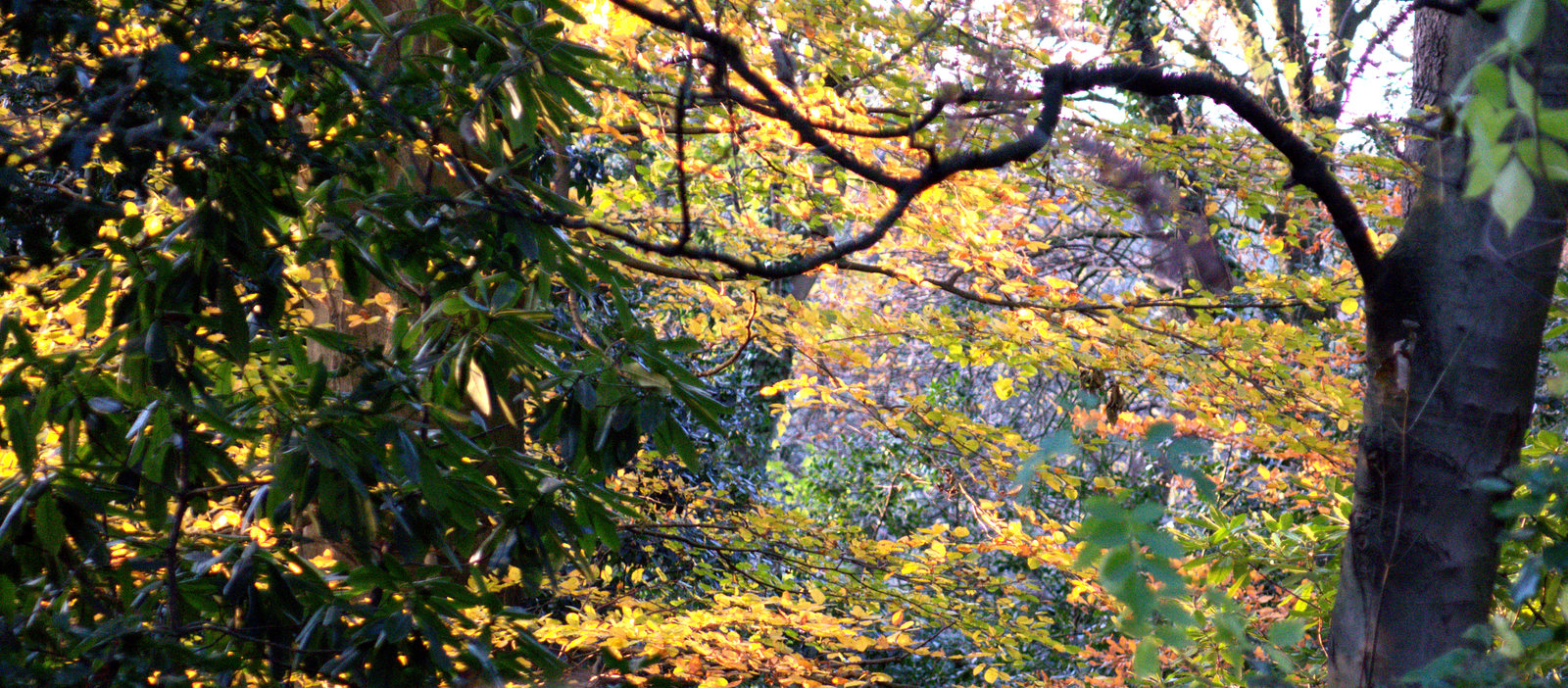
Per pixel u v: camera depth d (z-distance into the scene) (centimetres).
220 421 222
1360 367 558
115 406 216
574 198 438
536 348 279
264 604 224
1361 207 393
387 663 221
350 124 230
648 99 412
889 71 402
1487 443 192
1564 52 166
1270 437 391
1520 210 82
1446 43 209
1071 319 431
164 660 200
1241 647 171
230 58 207
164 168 219
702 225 510
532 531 259
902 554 524
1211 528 407
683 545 609
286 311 255
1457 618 191
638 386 267
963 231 402
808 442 1127
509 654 253
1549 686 149
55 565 222
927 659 734
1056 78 184
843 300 814
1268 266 722
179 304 205
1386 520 199
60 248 198
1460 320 192
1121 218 405
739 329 480
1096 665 484
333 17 229
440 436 261
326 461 214
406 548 234
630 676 321
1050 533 451
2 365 228
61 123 186
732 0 324
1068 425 146
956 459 508
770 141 423
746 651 406
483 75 239
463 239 244
